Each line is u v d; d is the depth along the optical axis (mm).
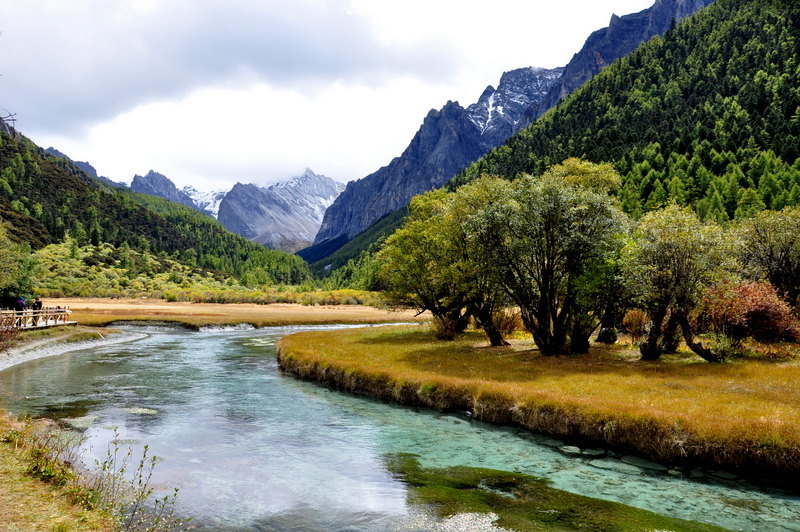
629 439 14406
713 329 26172
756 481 12125
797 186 97750
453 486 11758
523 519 9758
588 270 26609
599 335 34281
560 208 26781
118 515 9031
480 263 29625
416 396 20953
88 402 20578
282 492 11289
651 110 192875
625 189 124125
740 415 14328
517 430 16938
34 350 35812
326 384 25609
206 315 75250
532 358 27344
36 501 8898
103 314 70500
